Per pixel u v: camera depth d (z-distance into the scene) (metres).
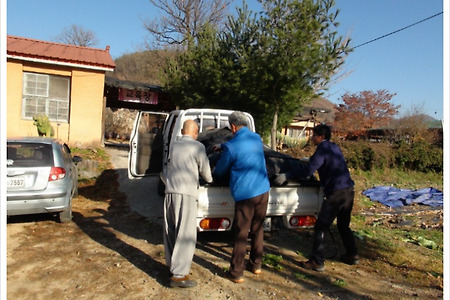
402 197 9.63
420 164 15.12
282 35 9.06
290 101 10.36
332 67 9.30
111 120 27.72
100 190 8.54
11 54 12.39
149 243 5.09
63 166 5.64
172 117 7.10
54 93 13.55
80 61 13.24
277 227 4.68
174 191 3.71
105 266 4.23
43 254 4.53
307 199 4.70
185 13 25.27
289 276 4.11
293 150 13.12
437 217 7.77
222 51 11.82
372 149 13.89
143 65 42.41
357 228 6.40
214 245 5.07
